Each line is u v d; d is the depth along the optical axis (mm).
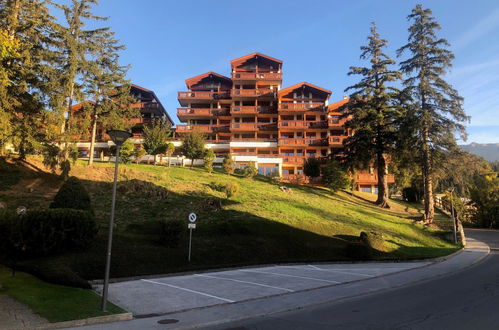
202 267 15789
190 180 32844
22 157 24484
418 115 31203
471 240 32688
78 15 30812
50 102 23875
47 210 13023
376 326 7035
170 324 7707
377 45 37375
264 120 58906
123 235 17234
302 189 39031
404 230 28312
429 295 10281
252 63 60906
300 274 15180
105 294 8570
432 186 32625
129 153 37812
